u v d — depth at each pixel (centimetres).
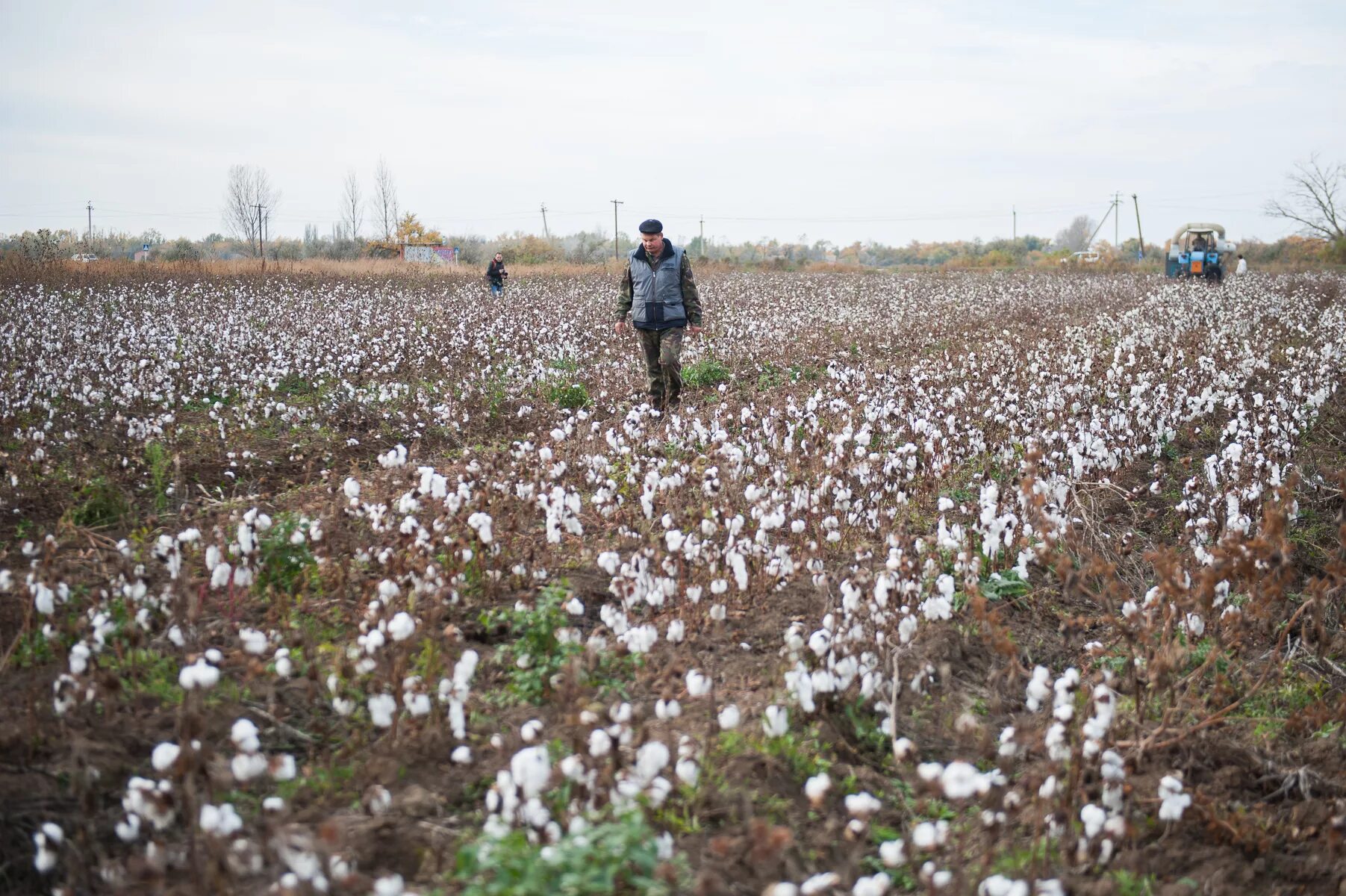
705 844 372
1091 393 1157
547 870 302
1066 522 695
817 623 568
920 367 1312
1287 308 2491
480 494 574
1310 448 1011
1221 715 521
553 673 480
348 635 500
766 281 4019
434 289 2920
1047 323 2127
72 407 1067
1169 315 2173
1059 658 595
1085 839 392
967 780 343
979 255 12850
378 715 396
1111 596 635
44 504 717
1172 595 521
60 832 331
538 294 2742
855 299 2825
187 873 337
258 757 340
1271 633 646
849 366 1464
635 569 516
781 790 414
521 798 338
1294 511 741
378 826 368
